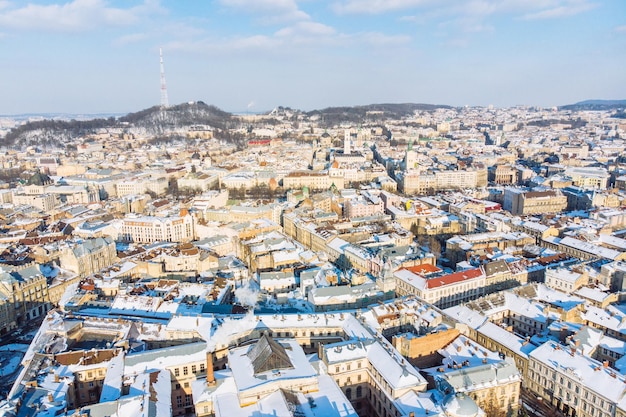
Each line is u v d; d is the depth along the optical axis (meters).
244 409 162.50
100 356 199.62
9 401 168.38
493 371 185.25
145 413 156.25
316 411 163.38
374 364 188.12
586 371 190.62
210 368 174.25
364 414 198.00
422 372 194.00
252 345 191.50
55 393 176.38
